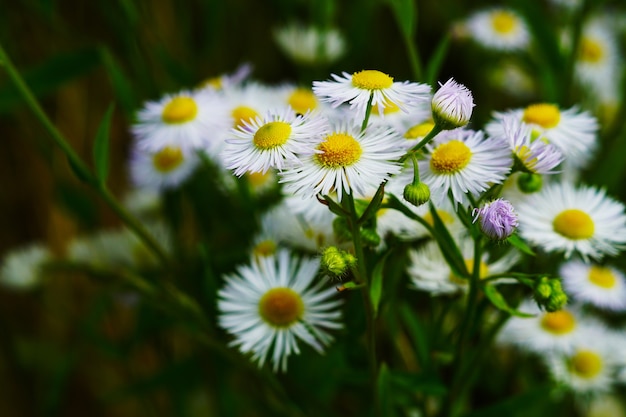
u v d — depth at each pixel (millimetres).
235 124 299
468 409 331
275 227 291
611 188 348
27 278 356
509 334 303
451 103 248
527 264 285
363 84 254
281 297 271
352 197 251
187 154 309
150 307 329
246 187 302
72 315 376
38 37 366
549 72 346
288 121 255
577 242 278
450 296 282
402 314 293
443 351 285
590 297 292
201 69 378
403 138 262
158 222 355
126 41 337
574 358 309
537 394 284
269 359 287
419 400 292
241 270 276
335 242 274
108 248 345
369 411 307
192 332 296
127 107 315
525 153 261
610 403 359
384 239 274
